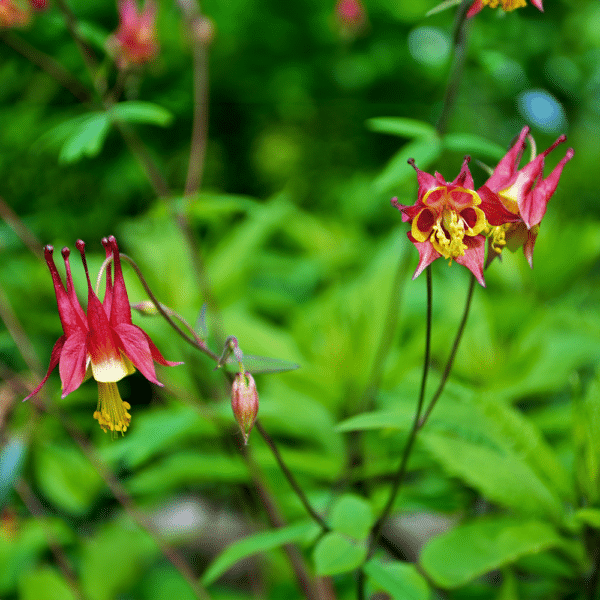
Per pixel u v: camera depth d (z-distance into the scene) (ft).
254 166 5.44
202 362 2.29
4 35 1.98
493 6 1.74
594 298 3.26
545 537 1.75
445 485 2.02
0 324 2.54
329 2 4.90
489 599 1.90
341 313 2.29
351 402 2.15
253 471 1.91
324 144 5.42
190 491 2.67
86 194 4.05
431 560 1.74
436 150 1.93
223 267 2.68
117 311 1.62
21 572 2.06
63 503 2.25
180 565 1.93
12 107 3.95
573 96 5.06
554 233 3.01
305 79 5.14
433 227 1.61
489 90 4.40
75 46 4.04
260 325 2.30
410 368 2.19
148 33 2.00
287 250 4.14
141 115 1.95
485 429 1.81
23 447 1.88
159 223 2.91
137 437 1.93
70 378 1.60
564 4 4.95
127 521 2.29
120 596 2.08
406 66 5.05
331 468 2.01
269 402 2.01
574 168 5.19
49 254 1.61
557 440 2.03
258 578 2.17
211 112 5.10
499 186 1.64
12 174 3.72
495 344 2.23
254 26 4.97
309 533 1.80
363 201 4.50
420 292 2.71
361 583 1.77
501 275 3.00
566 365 2.19
